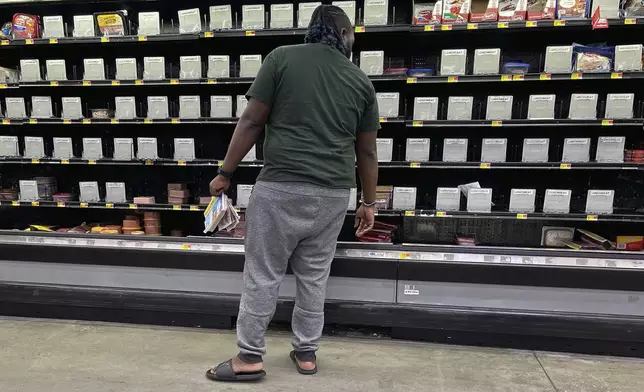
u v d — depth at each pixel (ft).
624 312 6.53
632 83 7.43
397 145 8.21
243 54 8.50
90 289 7.68
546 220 7.99
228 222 5.63
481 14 6.88
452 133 8.07
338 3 7.11
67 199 8.78
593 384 5.84
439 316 6.87
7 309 7.99
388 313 6.99
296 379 5.86
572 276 6.54
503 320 6.73
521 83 7.76
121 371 6.01
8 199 8.87
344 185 5.51
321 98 5.18
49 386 5.61
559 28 7.07
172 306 7.43
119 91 8.93
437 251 7.00
